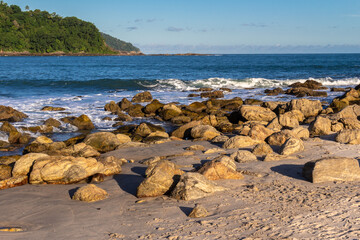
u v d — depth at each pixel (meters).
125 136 17.27
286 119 18.06
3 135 18.11
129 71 65.69
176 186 8.58
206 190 8.45
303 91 34.25
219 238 6.09
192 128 17.84
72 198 8.69
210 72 63.25
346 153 12.23
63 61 120.50
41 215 7.57
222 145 14.88
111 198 8.67
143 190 8.68
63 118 21.77
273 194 8.38
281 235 6.09
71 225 6.99
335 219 6.69
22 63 98.62
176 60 143.00
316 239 5.88
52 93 34.69
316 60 132.50
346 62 109.50
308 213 7.06
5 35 191.00
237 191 8.67
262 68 75.25
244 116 21.77
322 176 9.23
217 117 21.91
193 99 31.62
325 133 16.38
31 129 19.53
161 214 7.42
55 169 10.09
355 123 17.06
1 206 8.17
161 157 13.00
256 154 12.67
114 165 11.05
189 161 11.90
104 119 22.97
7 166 11.35
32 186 9.88
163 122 23.20
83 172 10.17
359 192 8.21
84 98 31.59
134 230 6.64
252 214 7.15
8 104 27.33
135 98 30.30
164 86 40.88
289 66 82.00
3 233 6.54
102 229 6.75
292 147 12.51
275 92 36.00
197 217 7.15
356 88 34.78
